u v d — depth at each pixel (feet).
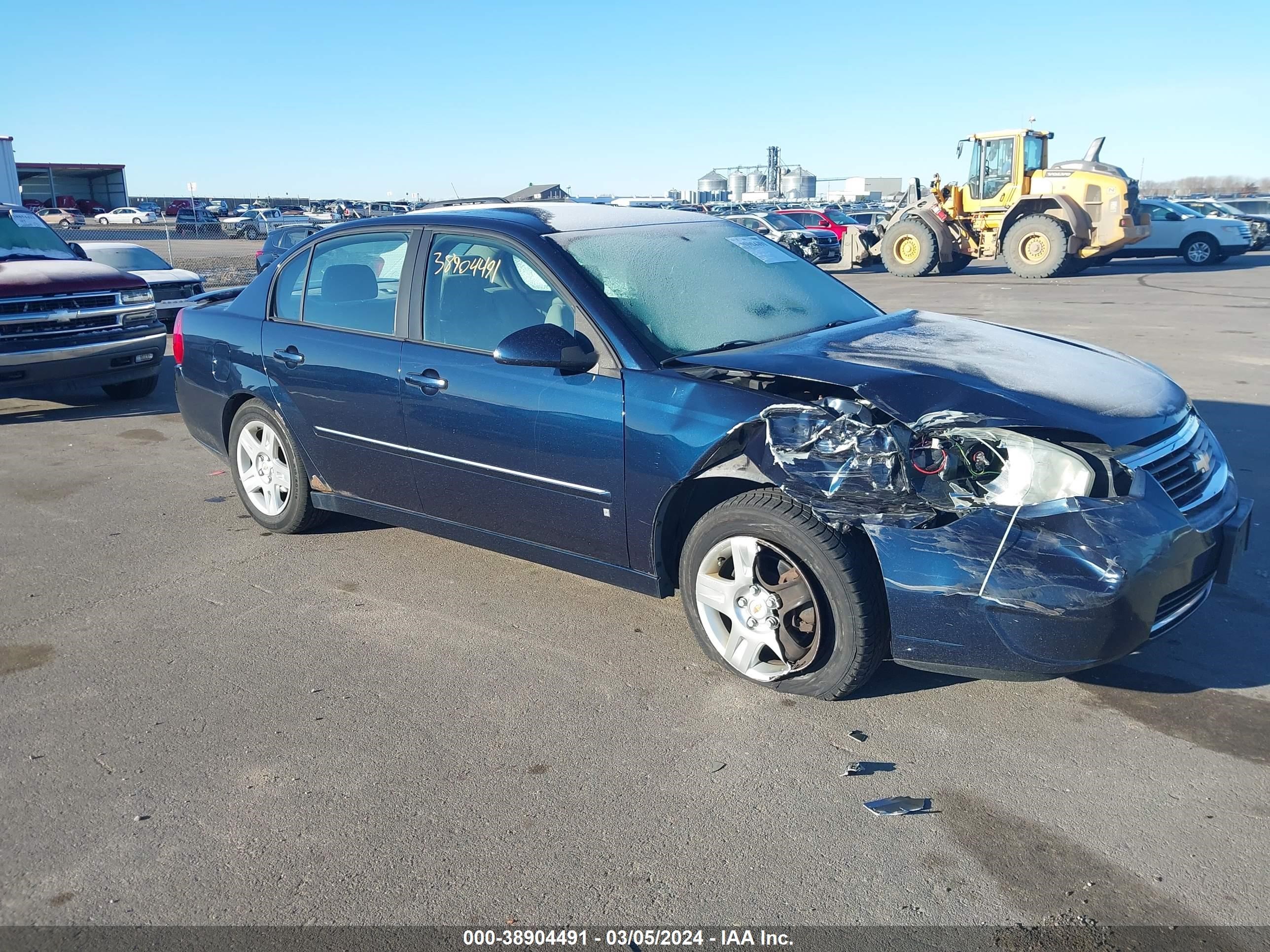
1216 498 10.94
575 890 8.29
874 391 10.53
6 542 17.02
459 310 13.55
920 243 74.18
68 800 9.61
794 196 252.01
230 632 13.33
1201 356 33.06
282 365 15.62
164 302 40.04
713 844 8.85
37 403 30.71
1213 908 7.92
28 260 30.53
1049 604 9.47
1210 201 95.66
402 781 9.86
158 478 21.03
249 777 9.96
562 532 12.75
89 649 12.85
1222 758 9.97
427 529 14.66
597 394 11.87
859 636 10.37
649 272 13.19
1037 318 44.88
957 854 8.64
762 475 10.77
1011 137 71.00
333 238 15.52
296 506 16.37
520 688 11.68
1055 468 9.74
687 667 12.13
